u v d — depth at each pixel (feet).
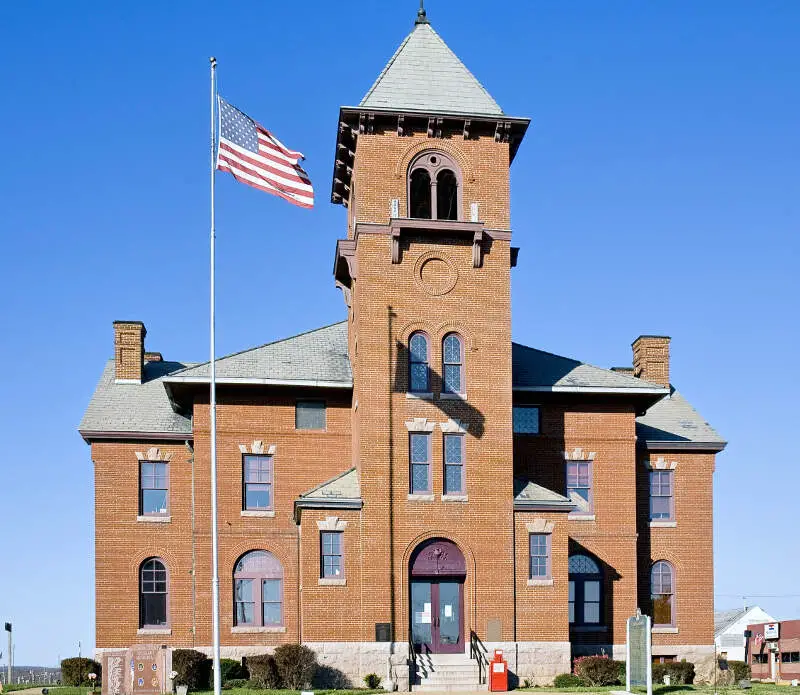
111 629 148.15
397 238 142.10
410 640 135.95
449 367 142.61
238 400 151.64
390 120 144.46
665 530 163.53
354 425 149.28
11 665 172.55
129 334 167.12
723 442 166.71
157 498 153.07
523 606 138.10
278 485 150.61
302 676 130.21
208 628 147.74
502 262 145.07
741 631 336.90
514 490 143.74
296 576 148.36
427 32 153.28
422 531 137.59
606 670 134.82
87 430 152.05
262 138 122.52
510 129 147.13
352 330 152.46
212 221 116.57
